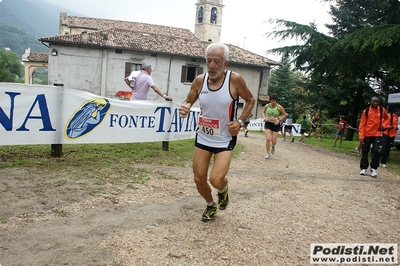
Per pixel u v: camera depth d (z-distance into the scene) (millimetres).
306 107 41531
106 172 5387
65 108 5922
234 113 3496
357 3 22766
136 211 3953
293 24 13906
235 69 31875
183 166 6555
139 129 7191
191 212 4094
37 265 2670
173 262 2889
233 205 4496
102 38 28250
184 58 29828
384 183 6887
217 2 56219
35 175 4832
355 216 4508
